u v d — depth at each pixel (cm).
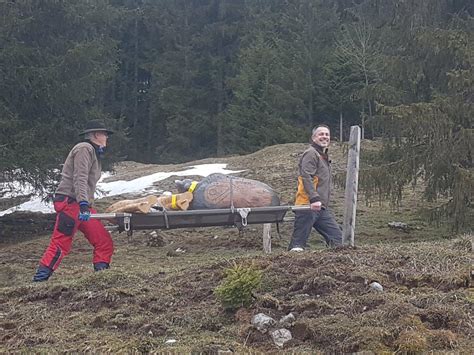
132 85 4831
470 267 501
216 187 701
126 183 2078
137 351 427
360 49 2823
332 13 3312
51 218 1602
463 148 960
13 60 1293
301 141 3016
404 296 463
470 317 424
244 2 4322
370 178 1057
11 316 529
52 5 1395
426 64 1102
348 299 469
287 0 3709
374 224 1198
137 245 1106
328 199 714
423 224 1166
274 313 461
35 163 1291
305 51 3212
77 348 441
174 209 691
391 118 1009
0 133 1256
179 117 4025
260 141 3250
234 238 1114
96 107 1545
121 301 528
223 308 478
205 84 4266
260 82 3394
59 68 1352
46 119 1394
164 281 568
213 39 4256
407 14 1137
